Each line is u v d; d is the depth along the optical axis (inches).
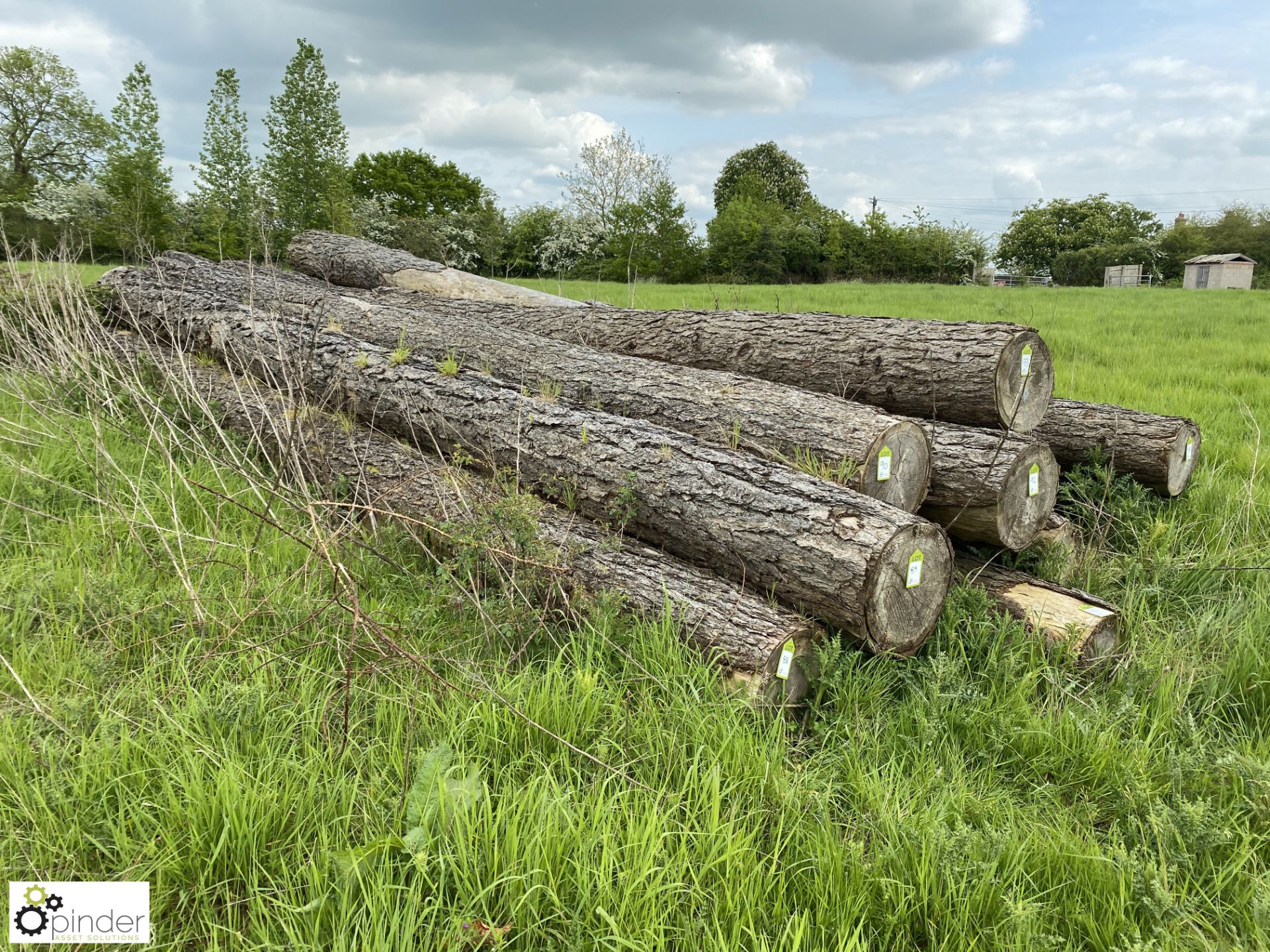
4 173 1439.5
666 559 139.3
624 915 77.0
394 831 86.5
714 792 91.0
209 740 98.7
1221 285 1897.1
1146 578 172.6
